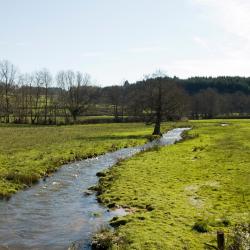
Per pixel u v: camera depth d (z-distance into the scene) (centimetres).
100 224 2178
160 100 8819
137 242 1800
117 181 3256
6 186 3016
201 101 19550
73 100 14675
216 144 6100
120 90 17288
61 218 2302
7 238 1961
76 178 3597
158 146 6047
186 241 1811
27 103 15588
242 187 2892
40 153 4872
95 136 7862
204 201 2539
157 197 2664
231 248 1620
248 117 19650
